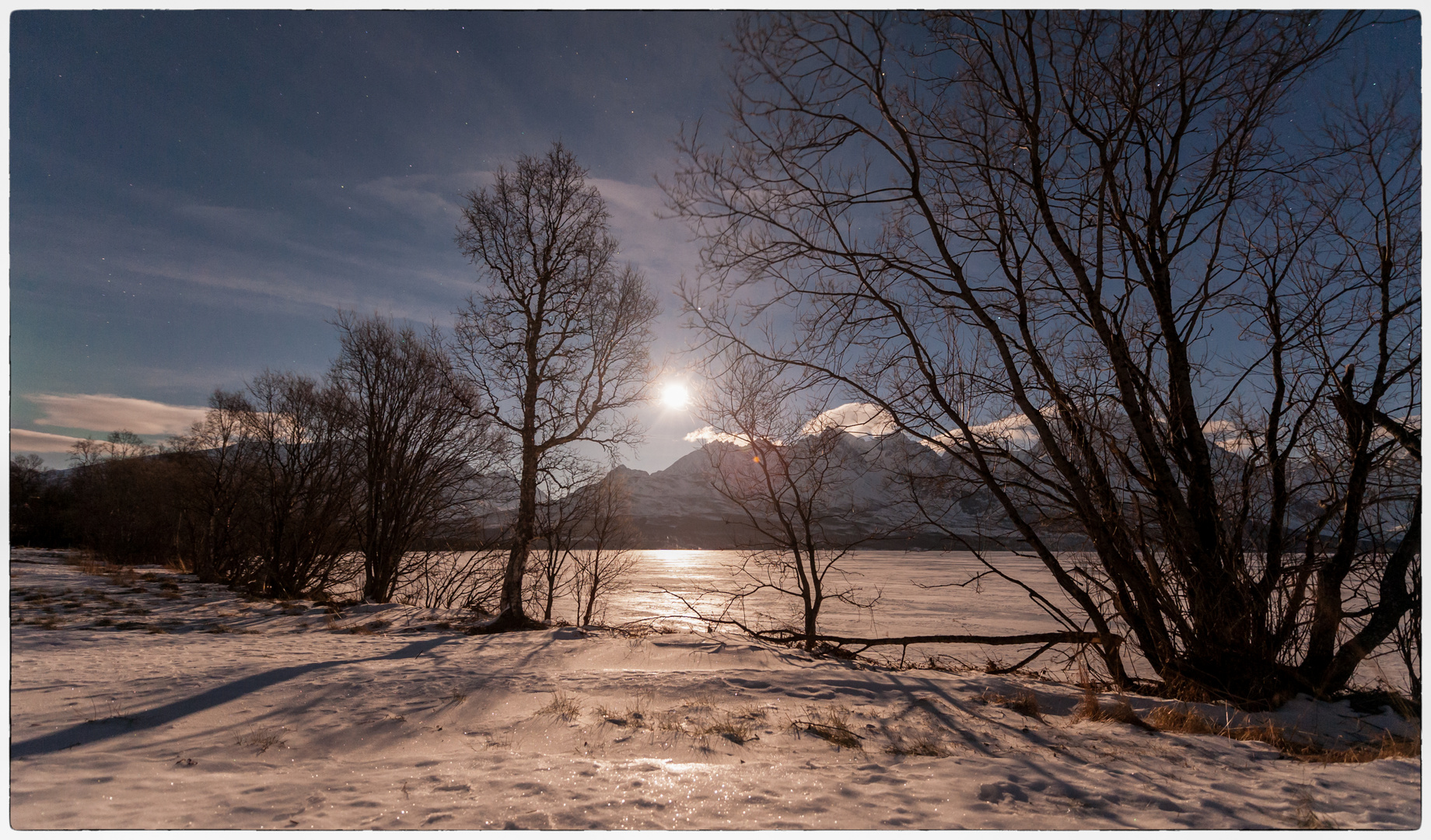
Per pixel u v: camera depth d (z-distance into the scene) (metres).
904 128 10.22
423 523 26.05
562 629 15.58
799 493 15.23
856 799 5.10
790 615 34.25
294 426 30.59
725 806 4.91
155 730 7.34
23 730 7.06
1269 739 7.58
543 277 20.14
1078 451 11.02
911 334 10.87
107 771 5.84
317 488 29.88
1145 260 10.54
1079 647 12.39
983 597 56.00
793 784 5.46
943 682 10.34
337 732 7.41
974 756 6.57
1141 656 11.23
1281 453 10.28
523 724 7.77
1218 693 9.54
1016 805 5.00
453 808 4.83
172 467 46.50
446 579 25.64
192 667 10.70
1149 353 10.66
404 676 10.06
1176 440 10.33
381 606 20.86
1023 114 10.01
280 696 8.77
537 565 23.47
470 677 10.14
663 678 10.11
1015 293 10.55
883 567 100.69
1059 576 10.80
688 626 21.14
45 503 69.00
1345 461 10.16
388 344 26.42
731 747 6.87
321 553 30.25
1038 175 10.07
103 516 56.50
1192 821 4.66
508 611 17.78
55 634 14.72
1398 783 5.70
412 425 25.69
